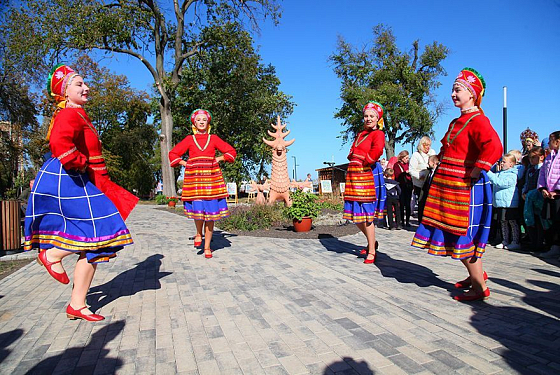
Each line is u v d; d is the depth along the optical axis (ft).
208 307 12.90
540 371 8.26
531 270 16.81
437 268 17.76
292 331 10.77
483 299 12.93
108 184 12.44
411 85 120.37
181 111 93.25
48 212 11.27
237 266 18.76
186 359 9.26
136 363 9.11
